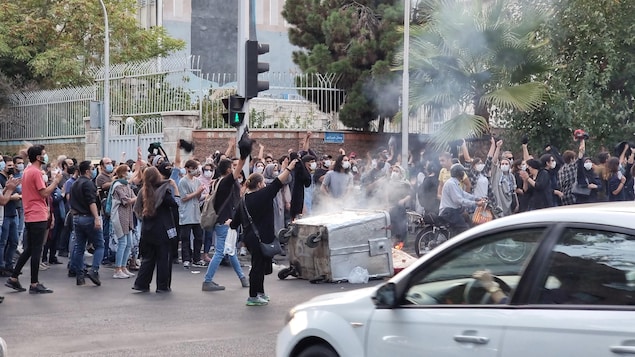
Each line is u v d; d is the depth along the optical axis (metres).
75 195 13.96
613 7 25.25
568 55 25.78
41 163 13.14
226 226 13.42
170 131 26.34
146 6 42.38
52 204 16.83
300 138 26.97
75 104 30.59
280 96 29.33
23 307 11.92
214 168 18.08
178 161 16.89
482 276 5.41
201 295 12.98
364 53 28.48
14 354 9.06
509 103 23.28
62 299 12.62
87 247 18.00
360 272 13.91
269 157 19.58
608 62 25.14
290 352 6.41
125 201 14.87
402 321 5.69
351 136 28.00
